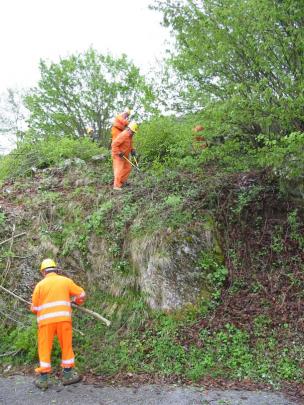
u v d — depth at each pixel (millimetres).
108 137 14172
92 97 13875
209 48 6957
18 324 7250
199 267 7418
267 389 5684
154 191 8906
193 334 6668
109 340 6863
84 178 10227
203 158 8594
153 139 10289
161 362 6340
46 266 6344
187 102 8125
